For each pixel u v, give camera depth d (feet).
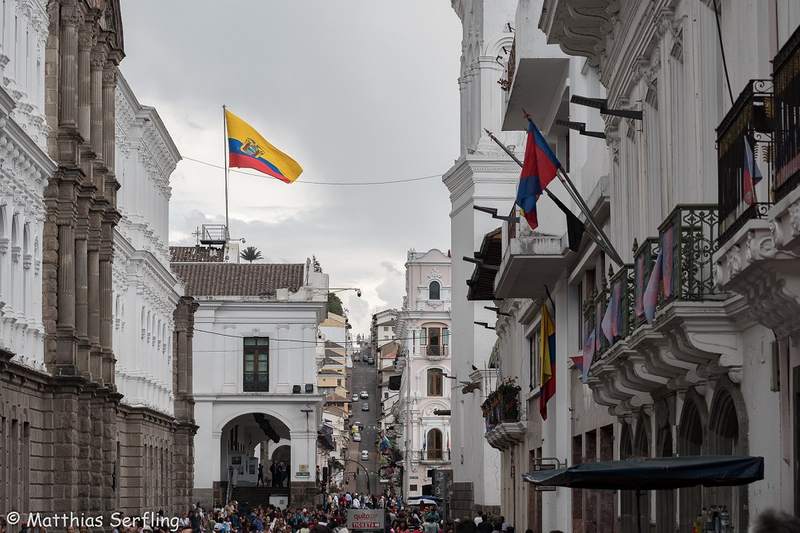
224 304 270.67
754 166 42.98
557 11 83.05
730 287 46.01
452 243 232.32
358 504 334.24
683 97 64.59
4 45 128.36
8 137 122.31
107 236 165.27
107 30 161.99
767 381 50.01
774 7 49.49
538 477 58.23
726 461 45.60
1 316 124.57
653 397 72.02
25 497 134.31
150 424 205.57
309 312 272.31
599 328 78.23
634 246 69.21
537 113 119.55
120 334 188.96
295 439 270.26
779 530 25.34
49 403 142.00
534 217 80.02
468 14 225.56
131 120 195.21
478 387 214.07
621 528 86.58
